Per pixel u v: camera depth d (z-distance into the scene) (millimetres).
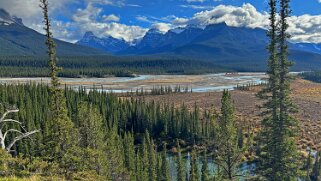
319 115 140250
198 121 110812
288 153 28672
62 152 33781
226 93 30984
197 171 62844
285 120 28781
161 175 71125
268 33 29297
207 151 88062
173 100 189375
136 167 70500
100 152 39312
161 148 110438
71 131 36375
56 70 36438
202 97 196750
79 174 29203
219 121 31391
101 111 121250
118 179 54031
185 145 109500
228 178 31266
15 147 74562
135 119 123875
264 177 30812
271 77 29297
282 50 28875
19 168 24469
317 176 72812
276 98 29344
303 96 197375
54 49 36156
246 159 65062
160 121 120250
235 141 30844
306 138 103250
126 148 75938
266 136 29766
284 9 28531
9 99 113375
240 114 140750
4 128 76625
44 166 26094
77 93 141875
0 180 18359
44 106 111938
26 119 89938
